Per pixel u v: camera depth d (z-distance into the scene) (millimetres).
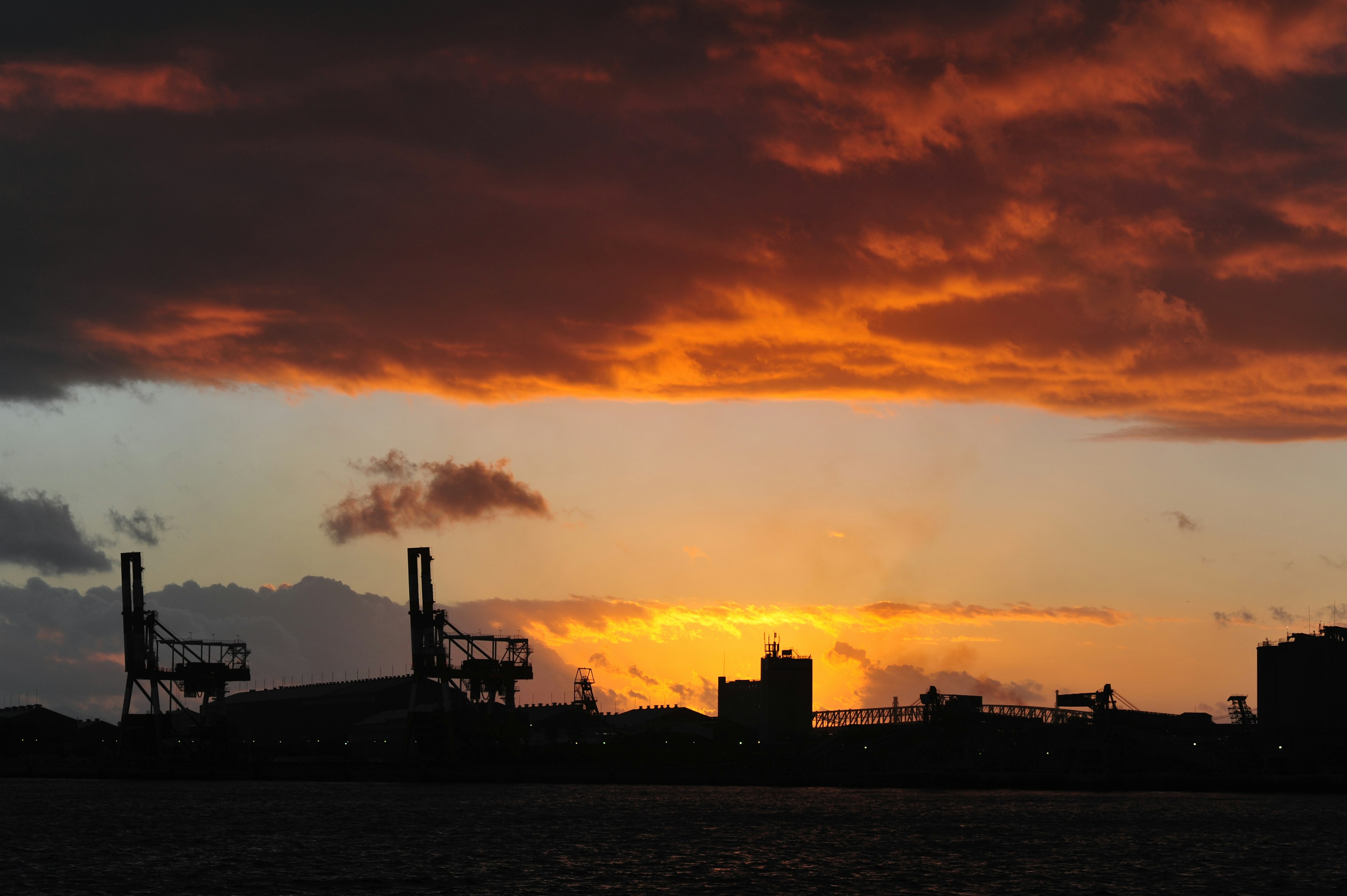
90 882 115750
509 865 129875
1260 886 121125
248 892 112062
